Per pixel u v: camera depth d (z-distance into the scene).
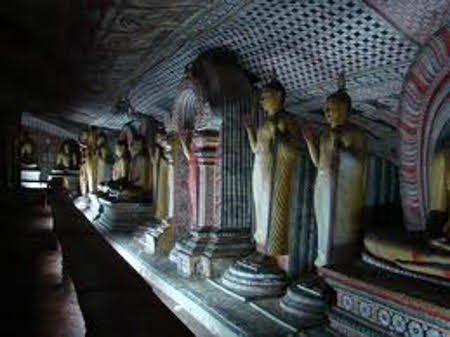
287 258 6.00
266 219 5.76
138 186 11.34
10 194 8.55
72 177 19.59
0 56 3.41
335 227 4.85
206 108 6.52
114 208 10.89
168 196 8.70
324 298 4.93
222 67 6.62
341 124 4.86
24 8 3.14
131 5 4.65
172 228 8.34
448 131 4.14
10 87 3.63
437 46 3.90
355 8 4.28
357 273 4.27
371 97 5.21
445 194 4.16
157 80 8.52
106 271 3.07
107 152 14.64
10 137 8.63
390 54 4.55
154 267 7.36
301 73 5.71
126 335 2.00
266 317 5.09
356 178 4.81
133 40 6.01
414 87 4.26
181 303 6.04
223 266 6.60
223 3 4.81
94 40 5.45
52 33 3.70
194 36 6.04
